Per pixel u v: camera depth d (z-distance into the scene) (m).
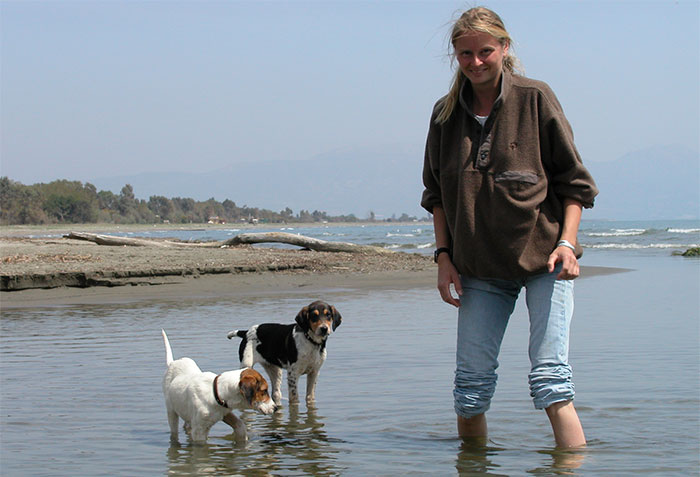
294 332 6.87
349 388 7.21
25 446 5.34
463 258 4.45
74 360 8.91
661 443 4.92
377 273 22.00
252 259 23.94
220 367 8.28
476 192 4.30
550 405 4.47
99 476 4.62
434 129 4.59
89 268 19.34
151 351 9.49
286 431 5.77
